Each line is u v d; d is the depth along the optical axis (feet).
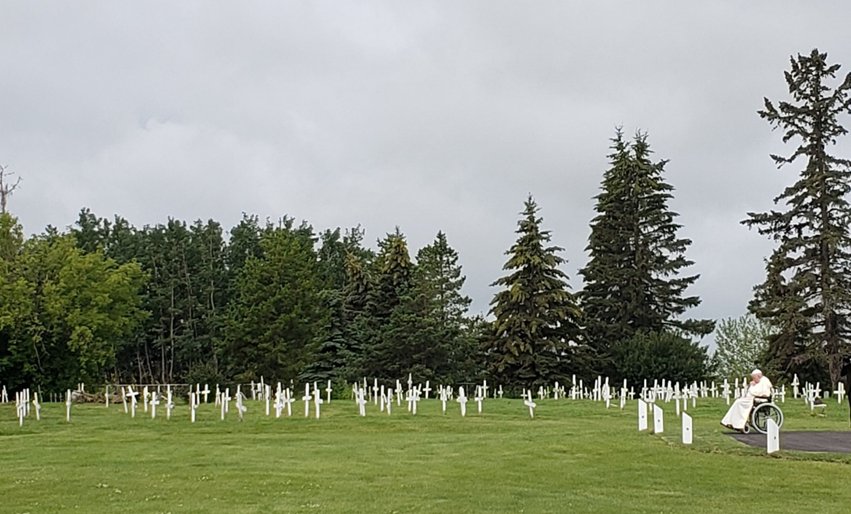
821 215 181.88
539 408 131.85
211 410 137.18
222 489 54.39
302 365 229.45
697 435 75.00
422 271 247.09
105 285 215.51
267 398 129.18
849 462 61.41
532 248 221.66
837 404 137.18
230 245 344.49
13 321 191.52
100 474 61.16
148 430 105.91
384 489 54.34
